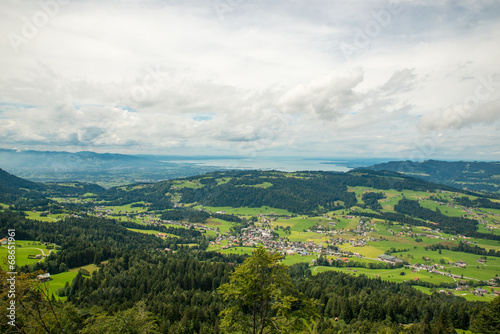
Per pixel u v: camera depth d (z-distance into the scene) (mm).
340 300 86750
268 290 26766
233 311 28203
